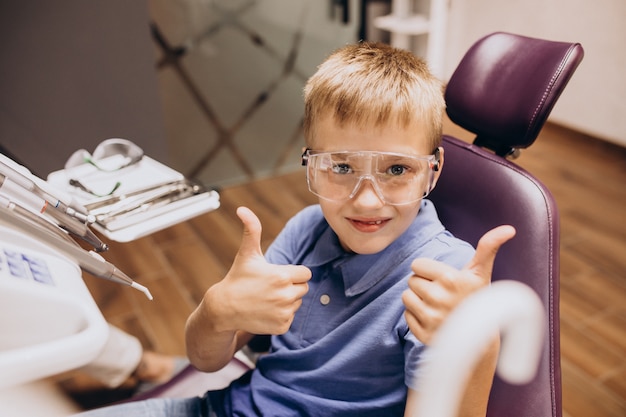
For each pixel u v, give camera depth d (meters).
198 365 0.88
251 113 2.87
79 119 2.42
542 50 0.92
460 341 0.27
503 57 0.98
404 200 0.73
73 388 1.50
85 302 0.49
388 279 0.80
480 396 0.61
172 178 0.91
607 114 3.44
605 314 2.00
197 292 2.11
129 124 2.54
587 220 2.64
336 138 0.74
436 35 3.73
